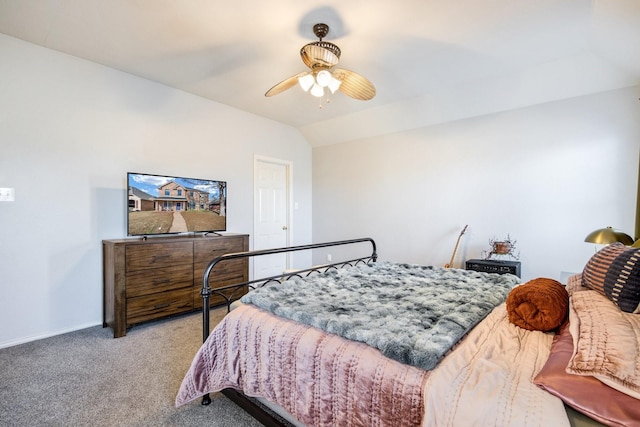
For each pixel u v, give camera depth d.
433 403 0.91
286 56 2.78
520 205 3.37
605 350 0.86
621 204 2.85
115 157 3.07
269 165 4.75
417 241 4.18
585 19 2.21
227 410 1.71
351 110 4.22
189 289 3.18
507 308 1.42
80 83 2.85
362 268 2.53
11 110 2.50
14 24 2.32
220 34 2.43
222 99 3.86
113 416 1.65
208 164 3.88
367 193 4.70
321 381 1.21
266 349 1.43
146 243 2.85
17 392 1.87
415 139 4.18
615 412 0.74
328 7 2.09
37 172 2.63
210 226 3.64
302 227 5.25
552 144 3.18
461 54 2.72
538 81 3.07
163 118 3.44
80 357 2.31
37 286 2.64
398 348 1.08
